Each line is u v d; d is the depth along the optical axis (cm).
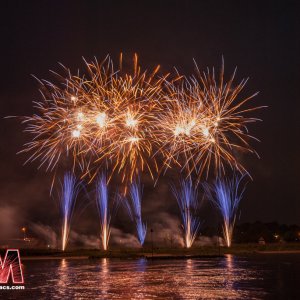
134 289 3562
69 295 3356
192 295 3212
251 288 3509
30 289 3738
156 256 7531
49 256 8200
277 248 9525
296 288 3472
